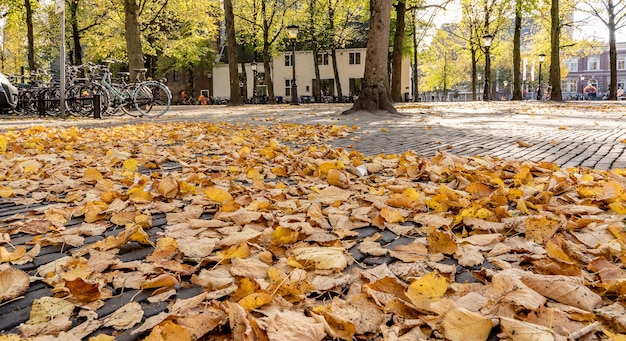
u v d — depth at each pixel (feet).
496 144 19.90
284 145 18.62
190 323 4.34
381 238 7.50
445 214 8.29
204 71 177.17
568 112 47.52
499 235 7.03
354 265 6.30
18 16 87.25
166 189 10.19
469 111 51.16
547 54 132.26
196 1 99.81
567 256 5.98
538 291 4.93
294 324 4.11
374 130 26.81
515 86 104.42
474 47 130.11
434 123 32.48
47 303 5.01
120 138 22.21
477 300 4.77
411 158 14.56
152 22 97.04
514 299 4.57
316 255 6.06
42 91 44.42
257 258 6.27
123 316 4.81
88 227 8.04
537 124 31.04
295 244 6.91
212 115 45.83
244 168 13.56
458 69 204.74
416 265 6.04
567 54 132.77
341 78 168.04
